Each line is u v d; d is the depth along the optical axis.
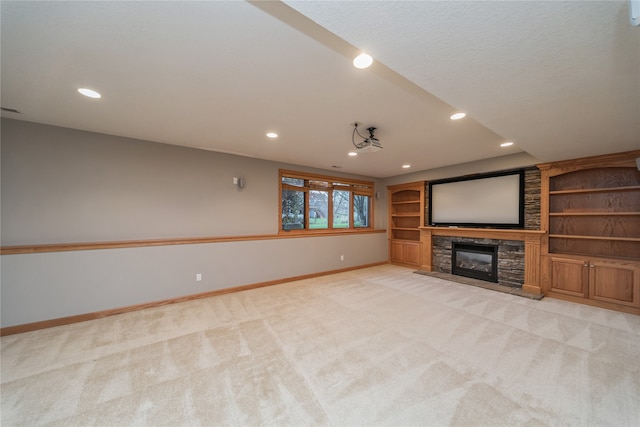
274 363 2.20
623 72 1.55
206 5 1.28
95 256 3.21
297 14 1.35
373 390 1.87
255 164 4.70
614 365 2.15
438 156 4.50
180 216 3.96
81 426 1.55
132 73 1.94
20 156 2.95
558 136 2.78
